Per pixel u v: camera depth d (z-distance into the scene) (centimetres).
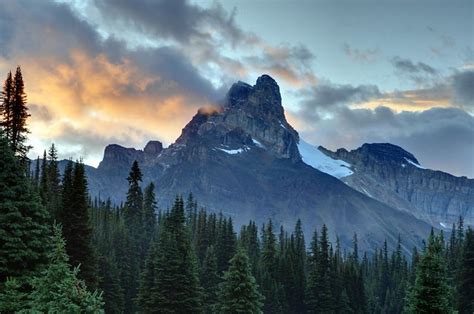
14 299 2481
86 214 5159
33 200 3350
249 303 5016
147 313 5831
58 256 2345
